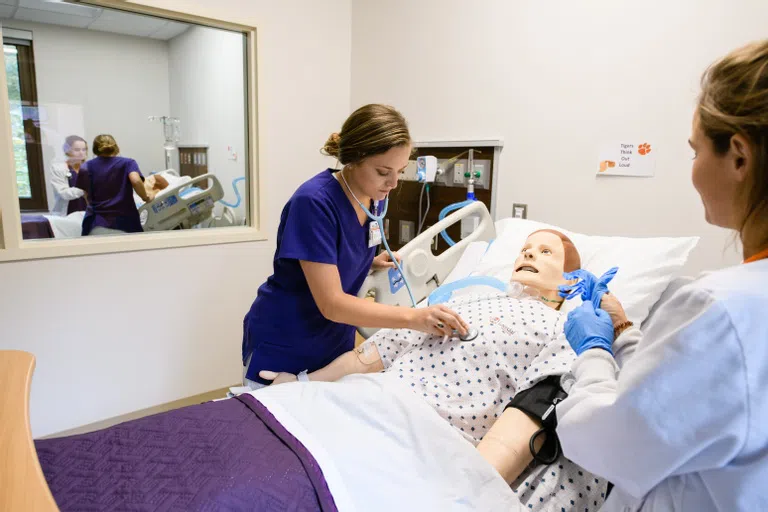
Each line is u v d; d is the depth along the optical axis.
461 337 1.26
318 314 1.39
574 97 1.91
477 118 2.25
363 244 1.37
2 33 1.88
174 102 2.36
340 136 1.23
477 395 1.19
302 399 1.06
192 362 2.52
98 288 2.18
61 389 2.15
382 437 0.98
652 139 1.73
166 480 0.80
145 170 2.34
